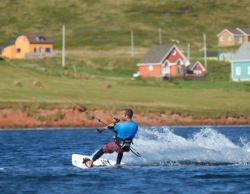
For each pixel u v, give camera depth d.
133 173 82.19
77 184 75.69
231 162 90.62
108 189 72.56
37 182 77.50
